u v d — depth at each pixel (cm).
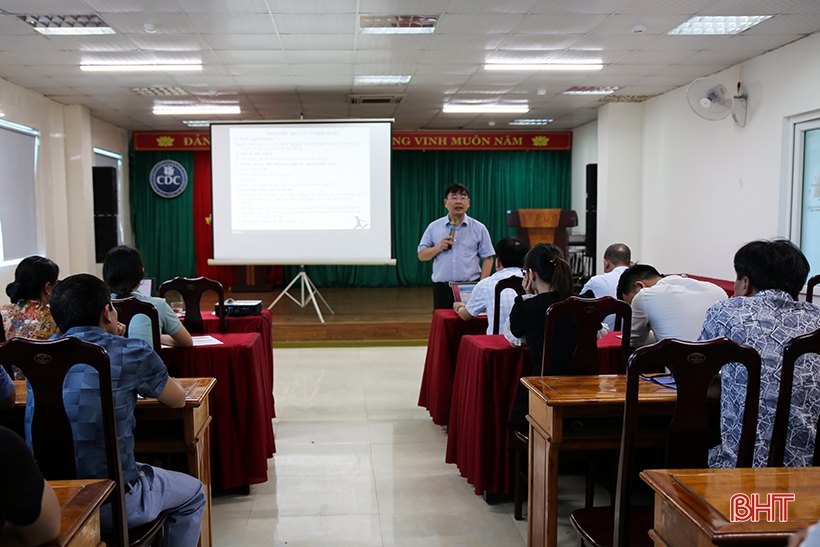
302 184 657
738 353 143
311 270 1066
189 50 521
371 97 727
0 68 576
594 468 244
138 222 1013
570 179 1041
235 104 765
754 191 557
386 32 475
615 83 661
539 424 196
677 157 690
